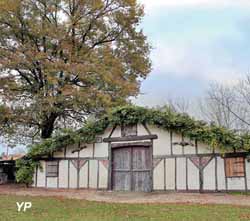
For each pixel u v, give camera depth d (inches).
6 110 877.2
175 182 700.0
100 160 761.6
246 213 453.1
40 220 411.2
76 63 888.3
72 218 426.3
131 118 740.7
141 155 736.3
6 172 916.6
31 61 881.5
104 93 902.4
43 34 909.2
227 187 665.6
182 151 703.7
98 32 986.1
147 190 717.9
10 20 908.0
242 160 662.5
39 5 937.5
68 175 778.2
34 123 924.6
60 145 784.9
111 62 920.3
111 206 520.4
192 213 456.4
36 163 804.0
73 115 948.0
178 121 700.7
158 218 427.8
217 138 673.6
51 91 880.9
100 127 764.6
